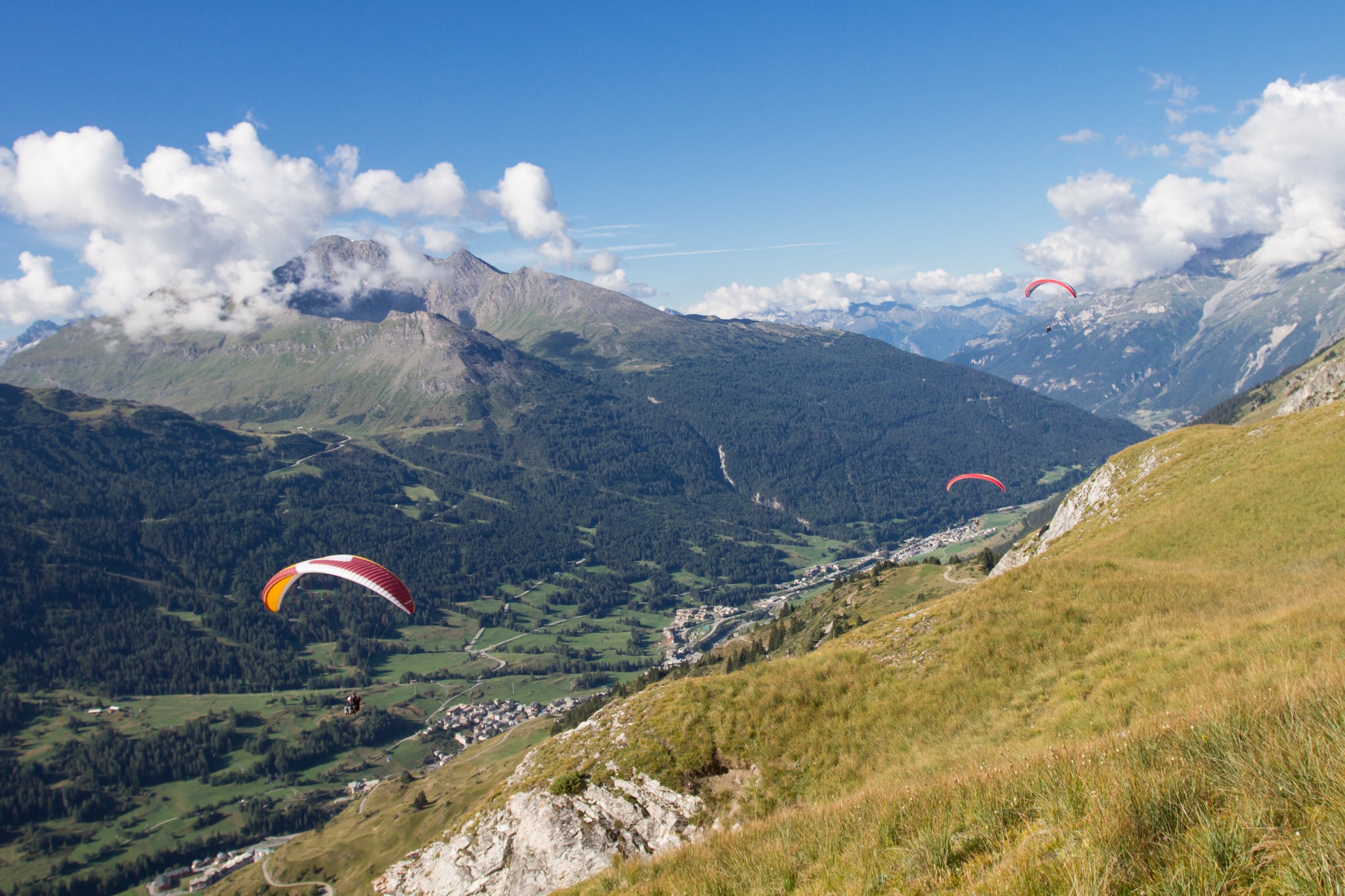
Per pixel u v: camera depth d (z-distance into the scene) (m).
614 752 35.41
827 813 17.42
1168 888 8.49
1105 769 11.99
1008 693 30.66
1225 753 11.20
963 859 12.08
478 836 34.81
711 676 39.03
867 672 35.88
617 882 19.36
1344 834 8.05
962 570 152.38
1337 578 32.53
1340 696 11.72
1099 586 36.56
